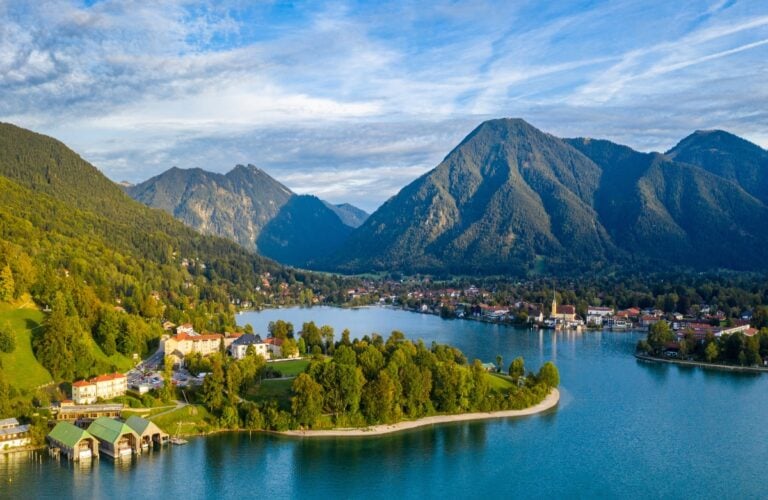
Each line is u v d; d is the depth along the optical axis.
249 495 192.25
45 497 186.12
